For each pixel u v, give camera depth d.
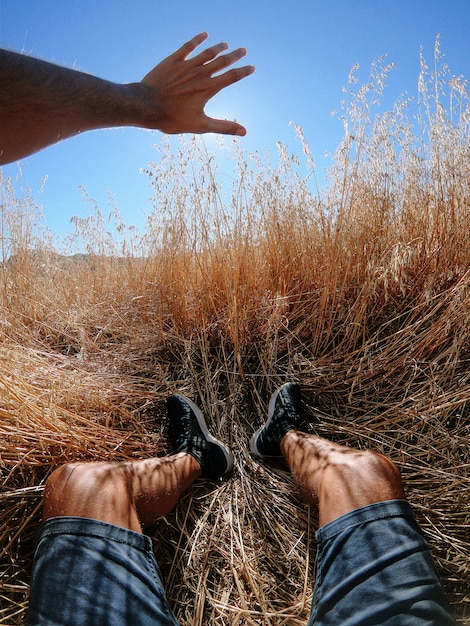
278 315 1.45
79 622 0.62
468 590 0.82
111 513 0.76
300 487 0.94
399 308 1.41
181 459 1.03
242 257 1.54
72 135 0.63
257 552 0.92
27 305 1.82
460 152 1.55
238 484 1.08
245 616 0.80
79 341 1.60
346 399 1.28
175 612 0.82
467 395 1.10
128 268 2.08
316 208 1.64
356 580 0.67
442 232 1.46
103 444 1.07
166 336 1.52
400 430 1.10
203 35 0.69
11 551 0.87
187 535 0.93
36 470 0.99
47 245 2.24
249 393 1.35
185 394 1.36
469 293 1.21
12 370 1.08
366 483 0.79
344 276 1.50
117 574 0.68
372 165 1.63
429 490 0.99
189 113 0.71
